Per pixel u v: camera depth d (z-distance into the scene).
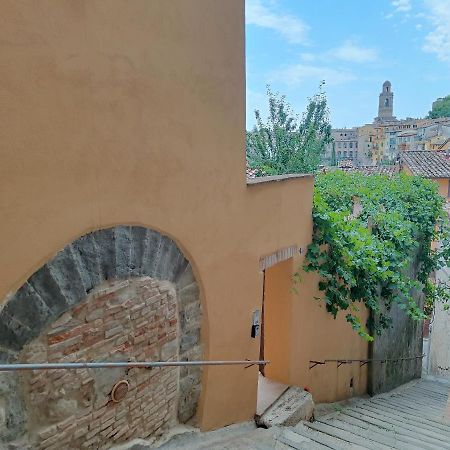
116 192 2.74
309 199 5.66
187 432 3.69
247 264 4.35
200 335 3.83
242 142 4.08
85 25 2.41
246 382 4.52
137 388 3.11
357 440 4.66
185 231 3.43
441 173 19.34
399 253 7.03
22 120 2.15
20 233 2.20
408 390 9.85
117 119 2.69
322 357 6.34
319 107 11.69
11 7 2.05
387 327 8.19
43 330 2.38
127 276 2.93
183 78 3.21
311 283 5.84
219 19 3.55
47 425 2.44
